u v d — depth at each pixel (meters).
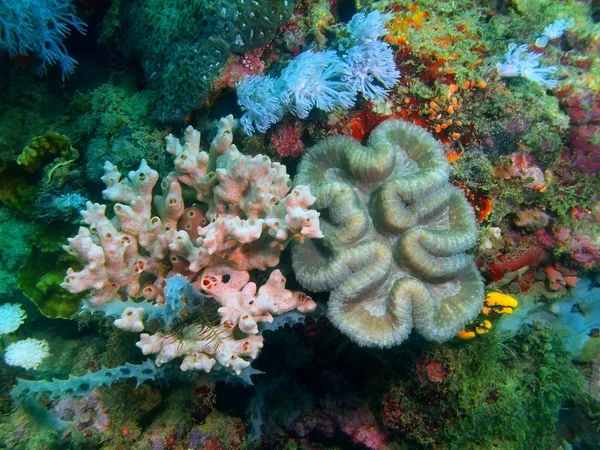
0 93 0.47
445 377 0.39
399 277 0.33
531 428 0.41
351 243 0.32
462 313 0.33
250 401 0.47
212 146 0.35
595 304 0.44
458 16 0.37
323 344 0.44
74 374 0.42
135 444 0.41
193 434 0.42
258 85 0.36
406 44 0.35
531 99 0.37
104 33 0.46
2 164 0.44
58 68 0.48
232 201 0.33
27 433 0.37
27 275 0.44
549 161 0.39
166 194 0.35
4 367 0.41
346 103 0.35
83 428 0.39
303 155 0.37
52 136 0.43
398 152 0.36
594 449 0.46
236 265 0.33
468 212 0.34
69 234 0.45
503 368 0.42
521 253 0.42
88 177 0.43
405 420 0.42
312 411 0.47
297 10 0.39
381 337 0.31
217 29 0.36
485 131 0.38
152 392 0.43
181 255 0.32
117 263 0.32
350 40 0.36
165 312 0.29
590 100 0.37
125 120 0.42
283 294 0.33
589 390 0.45
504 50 0.38
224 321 0.31
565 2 0.43
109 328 0.40
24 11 0.41
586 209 0.41
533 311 0.45
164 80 0.38
